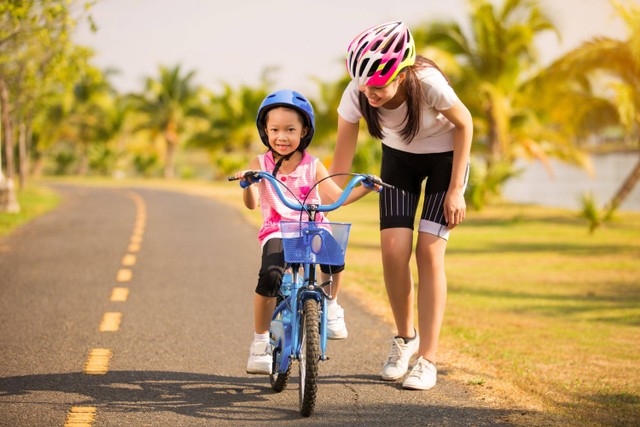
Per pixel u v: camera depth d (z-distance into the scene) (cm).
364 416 738
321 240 709
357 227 3138
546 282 1805
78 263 1784
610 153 17925
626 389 884
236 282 1535
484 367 934
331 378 870
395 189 855
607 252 2412
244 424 717
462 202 824
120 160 10900
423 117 798
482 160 4631
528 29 4684
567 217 3844
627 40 3731
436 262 843
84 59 3250
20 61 3738
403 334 879
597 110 4219
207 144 10112
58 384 841
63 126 10612
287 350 748
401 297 864
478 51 4831
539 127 5394
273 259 754
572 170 14688
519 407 765
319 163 785
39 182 7925
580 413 760
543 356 1052
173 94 10669
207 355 970
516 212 4147
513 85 4916
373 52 745
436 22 4822
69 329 1108
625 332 1257
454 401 784
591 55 3788
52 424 714
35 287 1459
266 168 780
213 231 2555
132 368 906
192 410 757
